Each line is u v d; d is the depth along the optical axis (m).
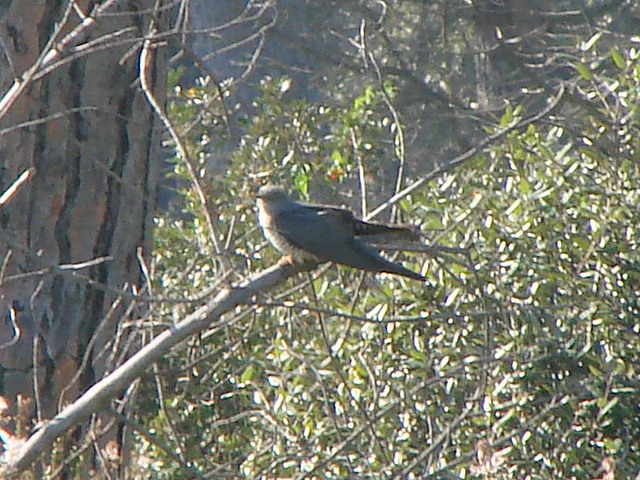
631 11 26.12
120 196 10.39
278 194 10.87
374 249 10.02
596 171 12.62
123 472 10.06
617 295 11.97
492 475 10.27
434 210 12.55
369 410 11.32
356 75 26.38
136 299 8.38
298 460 10.99
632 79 13.45
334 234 10.52
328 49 26.70
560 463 11.52
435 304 11.92
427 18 26.69
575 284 11.88
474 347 11.80
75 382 10.16
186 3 8.80
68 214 10.16
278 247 10.77
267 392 12.62
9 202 9.98
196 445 12.24
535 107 26.03
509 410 11.50
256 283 9.55
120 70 10.37
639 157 12.55
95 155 10.28
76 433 9.98
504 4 25.42
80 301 10.20
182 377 12.40
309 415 11.66
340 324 12.40
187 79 29.16
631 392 11.69
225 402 12.89
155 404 12.38
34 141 10.07
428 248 9.76
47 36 10.10
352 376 11.67
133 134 10.44
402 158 10.73
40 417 8.98
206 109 9.50
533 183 12.56
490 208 12.30
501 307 10.71
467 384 11.69
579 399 11.59
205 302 10.04
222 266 9.66
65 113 9.27
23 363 10.02
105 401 8.52
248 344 12.48
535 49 26.36
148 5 10.47
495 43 25.72
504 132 10.52
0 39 9.09
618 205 12.22
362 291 13.03
